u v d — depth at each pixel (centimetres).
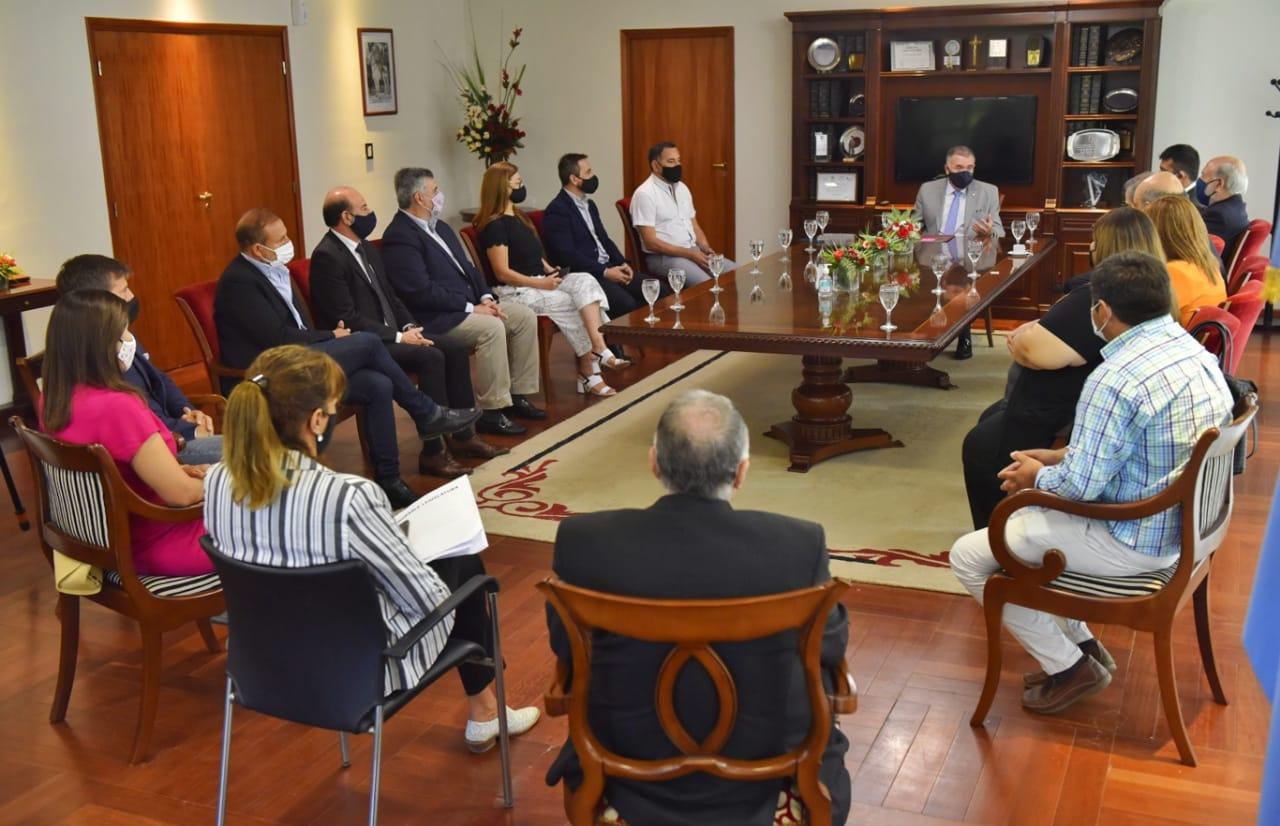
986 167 827
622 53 921
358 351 468
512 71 958
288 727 310
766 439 541
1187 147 612
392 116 882
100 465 276
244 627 232
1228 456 276
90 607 387
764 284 590
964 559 302
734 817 193
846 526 434
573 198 675
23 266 610
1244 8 759
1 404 602
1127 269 270
